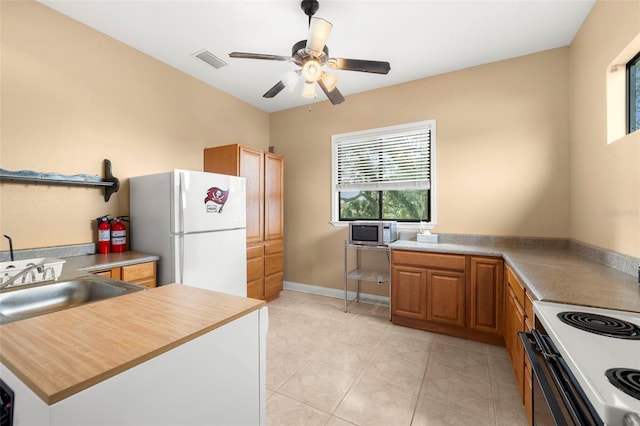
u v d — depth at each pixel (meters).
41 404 0.55
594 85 2.13
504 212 2.94
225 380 0.92
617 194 1.80
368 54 2.82
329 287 4.00
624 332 0.94
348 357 2.33
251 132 4.16
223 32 2.51
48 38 2.19
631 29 1.63
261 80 3.44
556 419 0.80
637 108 1.80
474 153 3.07
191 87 3.32
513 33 2.49
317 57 2.04
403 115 3.46
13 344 0.73
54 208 2.25
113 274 2.10
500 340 2.53
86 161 2.42
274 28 2.45
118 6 2.18
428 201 3.42
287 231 4.33
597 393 0.64
